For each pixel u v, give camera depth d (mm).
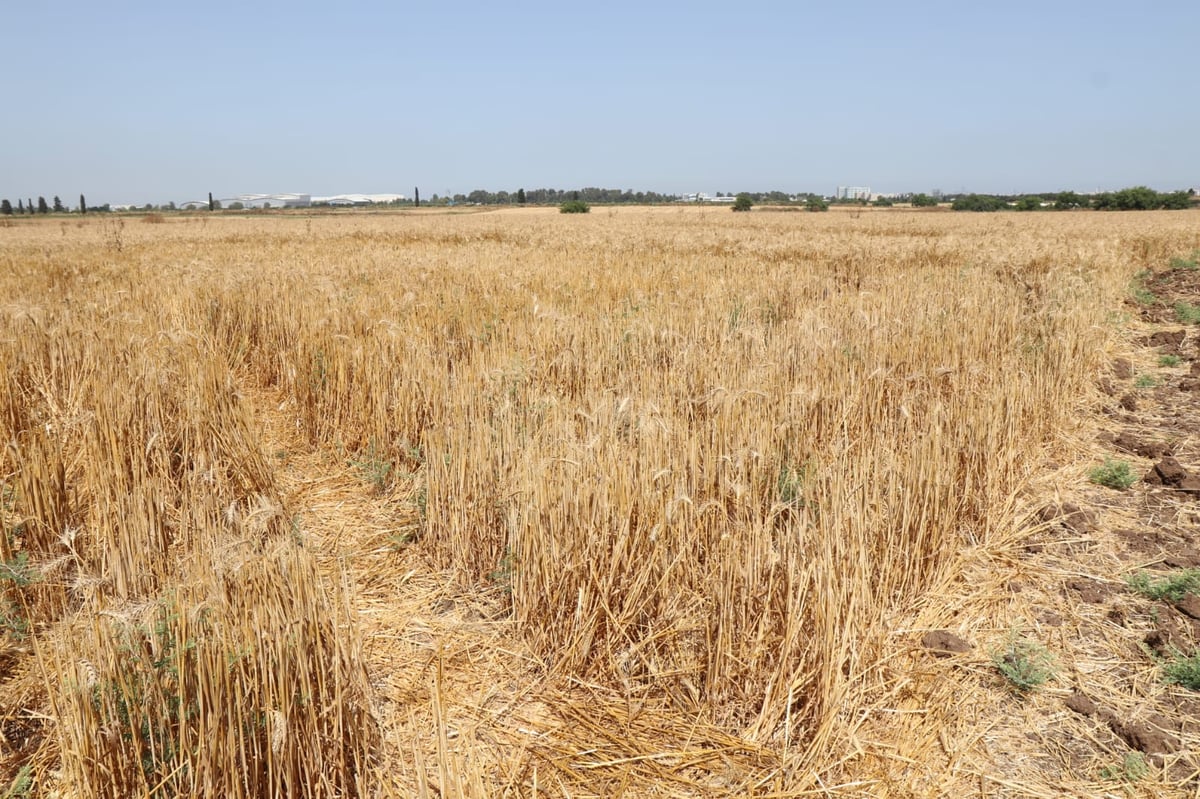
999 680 3561
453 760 2699
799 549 3486
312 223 48188
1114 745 3164
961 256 17656
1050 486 5730
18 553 4363
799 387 5906
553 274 14258
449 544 4727
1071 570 4539
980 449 5023
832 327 8672
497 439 4832
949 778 2984
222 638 2602
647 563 3676
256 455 5613
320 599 2992
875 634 3541
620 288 12773
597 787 2980
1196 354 9953
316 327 7953
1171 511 5293
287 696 2666
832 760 3039
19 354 6918
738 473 4258
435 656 3828
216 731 2580
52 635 3697
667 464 4258
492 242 26625
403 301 9984
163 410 5660
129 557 3996
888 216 56000
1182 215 52688
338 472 6371
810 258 19125
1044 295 11602
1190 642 3770
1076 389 7820
